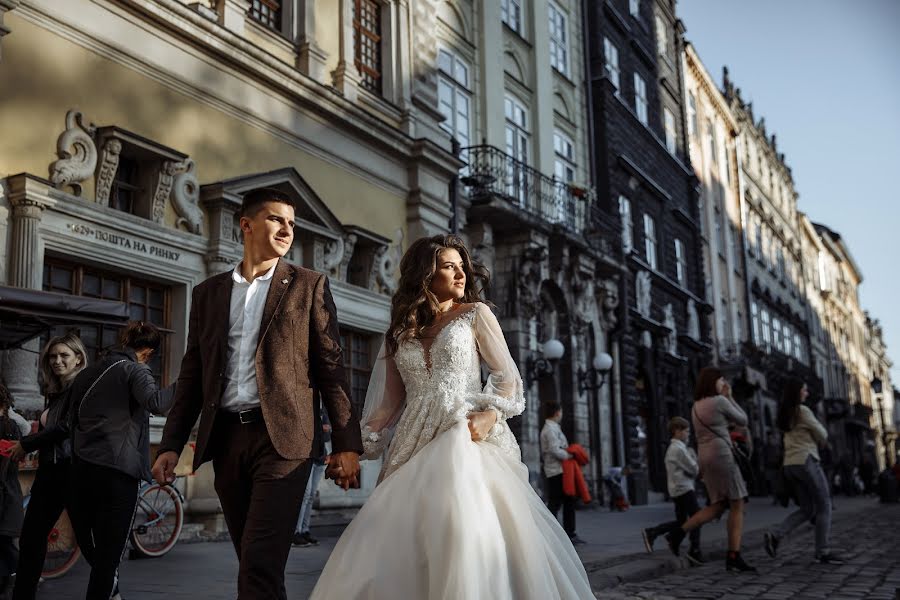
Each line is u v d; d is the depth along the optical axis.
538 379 18.56
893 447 90.06
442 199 15.62
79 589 6.07
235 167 11.38
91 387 4.68
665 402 26.05
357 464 3.49
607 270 21.78
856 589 6.78
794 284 53.31
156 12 10.17
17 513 5.59
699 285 31.39
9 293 6.93
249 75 11.68
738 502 8.02
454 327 3.53
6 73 8.70
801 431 8.99
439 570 3.03
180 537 9.61
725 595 6.44
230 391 3.51
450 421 3.39
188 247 10.43
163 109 10.41
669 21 32.66
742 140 43.88
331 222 12.89
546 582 3.14
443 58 17.69
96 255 9.27
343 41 13.70
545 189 20.02
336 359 3.62
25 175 8.46
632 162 25.64
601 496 20.22
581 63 23.66
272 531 3.27
